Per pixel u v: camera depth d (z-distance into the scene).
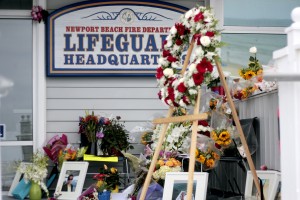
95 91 6.26
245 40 6.32
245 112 5.23
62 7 6.15
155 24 6.22
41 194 5.67
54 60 6.15
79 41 6.17
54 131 6.21
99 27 6.19
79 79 6.26
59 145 5.85
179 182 4.12
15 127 6.21
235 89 4.88
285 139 2.43
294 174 2.34
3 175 6.16
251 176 4.26
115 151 5.83
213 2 6.27
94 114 6.24
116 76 6.21
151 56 6.22
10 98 6.21
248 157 3.63
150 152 5.04
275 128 4.18
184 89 3.26
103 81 6.27
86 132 5.86
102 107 6.26
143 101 6.29
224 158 4.73
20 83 6.23
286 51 2.37
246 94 4.79
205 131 4.52
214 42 3.31
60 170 5.77
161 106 6.29
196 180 4.09
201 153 4.36
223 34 6.31
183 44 3.62
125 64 6.20
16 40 6.24
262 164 4.60
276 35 6.35
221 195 5.11
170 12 6.22
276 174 3.96
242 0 6.32
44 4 6.17
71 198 5.51
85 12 6.18
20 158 6.20
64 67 6.15
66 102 6.23
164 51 3.63
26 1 6.21
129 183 5.62
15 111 6.21
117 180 5.48
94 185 5.14
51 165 6.11
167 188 4.11
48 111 6.23
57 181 5.86
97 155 5.80
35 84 6.22
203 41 3.25
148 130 5.75
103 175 5.39
